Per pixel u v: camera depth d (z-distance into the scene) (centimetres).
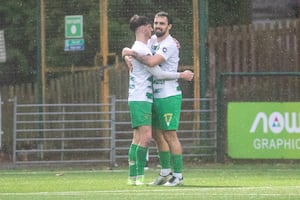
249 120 5319
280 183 3875
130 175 3703
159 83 3584
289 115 5253
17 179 4353
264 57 5784
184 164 5444
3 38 6341
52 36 5894
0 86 6444
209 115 5584
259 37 5781
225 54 5781
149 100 3553
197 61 5647
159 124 3622
